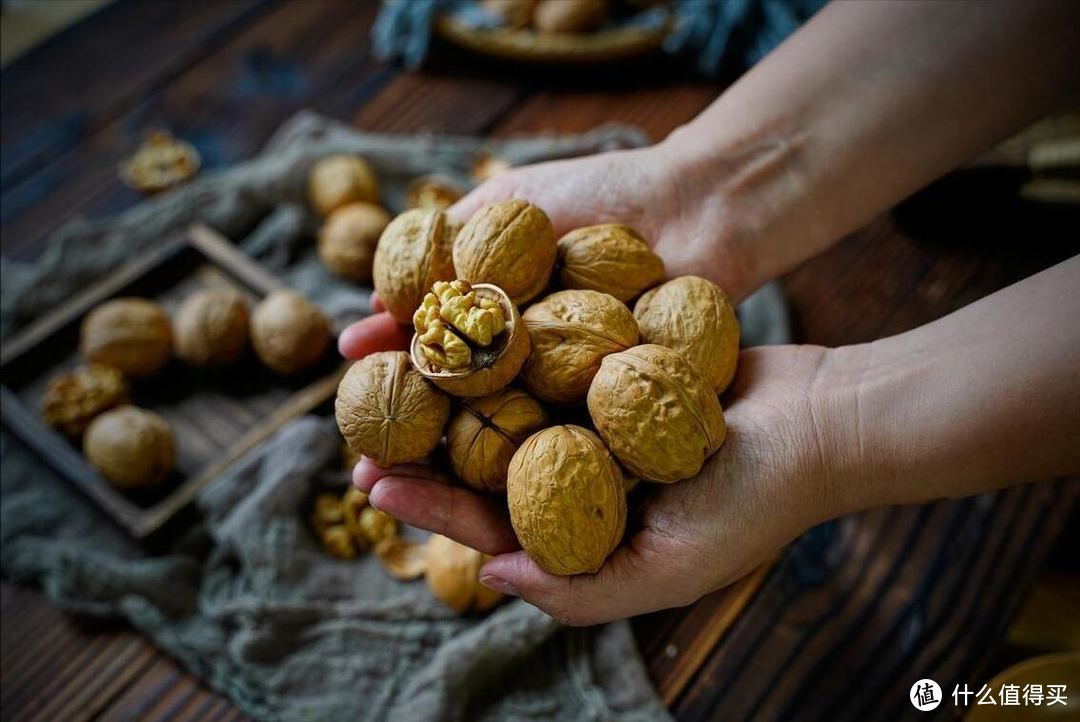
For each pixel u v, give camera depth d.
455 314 0.37
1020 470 0.36
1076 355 0.35
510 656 0.44
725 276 0.46
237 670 0.45
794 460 0.37
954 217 0.55
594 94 0.64
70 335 0.54
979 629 0.45
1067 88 0.42
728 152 0.45
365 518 0.48
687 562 0.38
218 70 0.65
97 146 0.62
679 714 0.44
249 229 0.58
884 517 0.48
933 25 0.42
